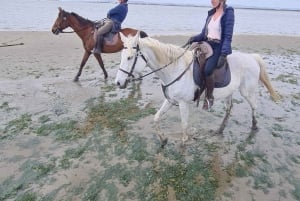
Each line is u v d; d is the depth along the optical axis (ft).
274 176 13.33
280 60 38.22
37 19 86.12
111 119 18.53
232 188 12.47
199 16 160.15
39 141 16.02
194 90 13.88
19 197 11.93
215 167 13.80
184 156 14.57
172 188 12.37
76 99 21.84
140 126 17.53
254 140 16.28
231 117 19.03
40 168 13.67
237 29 89.81
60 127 17.48
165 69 13.11
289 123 18.54
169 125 17.67
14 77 27.17
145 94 23.16
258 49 46.52
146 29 75.25
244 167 13.88
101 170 13.52
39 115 19.12
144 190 12.26
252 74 15.65
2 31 51.96
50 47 41.45
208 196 11.96
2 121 18.24
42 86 24.63
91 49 24.90
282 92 24.35
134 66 12.78
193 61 13.65
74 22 24.77
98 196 11.96
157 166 13.76
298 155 15.03
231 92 15.05
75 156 14.58
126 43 12.60
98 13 128.26
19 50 38.70
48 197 11.91
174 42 50.03
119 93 23.24
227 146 15.58
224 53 12.73
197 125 17.74
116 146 15.43
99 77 27.61
